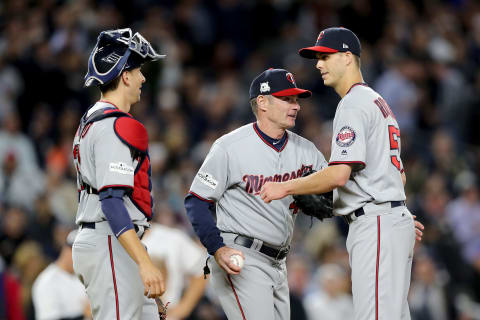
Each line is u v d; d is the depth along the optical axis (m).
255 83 18.70
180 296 25.47
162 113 48.62
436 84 53.50
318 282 36.03
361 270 16.98
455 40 59.69
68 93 48.69
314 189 16.81
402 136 47.22
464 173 47.31
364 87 17.61
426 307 35.47
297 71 51.72
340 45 17.77
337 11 57.97
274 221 18.39
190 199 18.33
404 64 52.47
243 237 18.39
